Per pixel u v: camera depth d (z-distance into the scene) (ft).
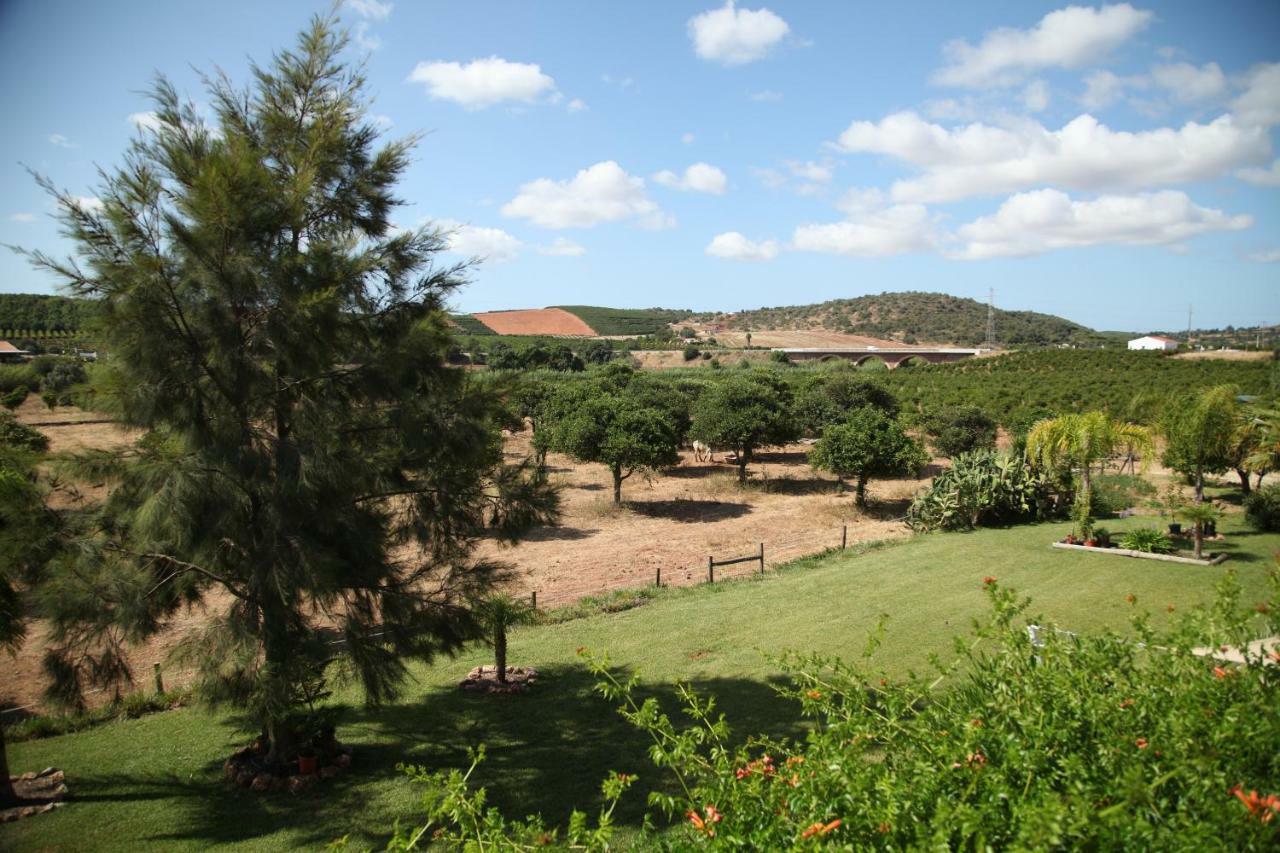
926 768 9.45
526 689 30.19
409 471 24.04
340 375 22.74
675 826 19.85
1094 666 11.96
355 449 22.58
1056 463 56.39
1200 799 8.66
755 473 94.53
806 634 34.50
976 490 57.26
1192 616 13.16
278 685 19.88
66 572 19.29
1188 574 40.11
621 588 46.57
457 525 24.59
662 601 42.19
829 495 80.84
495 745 25.68
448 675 32.35
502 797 22.08
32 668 33.83
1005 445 114.01
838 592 41.19
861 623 35.42
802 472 95.96
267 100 23.56
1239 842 8.13
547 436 81.56
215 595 43.16
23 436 49.39
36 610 19.57
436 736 26.55
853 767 9.72
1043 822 7.53
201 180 19.72
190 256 20.43
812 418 103.14
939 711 11.72
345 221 24.08
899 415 113.80
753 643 34.01
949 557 47.52
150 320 19.67
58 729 27.55
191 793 22.74
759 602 40.37
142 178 20.48
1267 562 41.14
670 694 28.96
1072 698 11.05
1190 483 63.00
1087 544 47.19
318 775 23.35
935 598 38.81
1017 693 11.48
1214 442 47.67
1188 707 10.32
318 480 20.38
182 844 19.90
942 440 100.32
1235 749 9.58
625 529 66.13
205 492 19.08
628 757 24.32
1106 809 7.78
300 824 20.88
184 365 20.29
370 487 22.88
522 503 25.35
